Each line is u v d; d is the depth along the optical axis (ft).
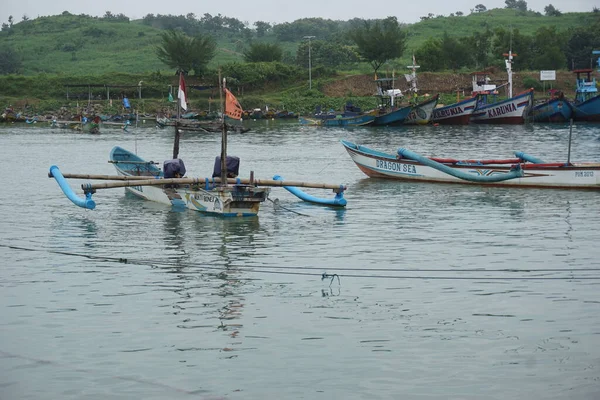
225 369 48.37
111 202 108.17
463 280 67.10
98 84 399.44
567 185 118.21
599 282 66.03
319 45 486.38
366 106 375.86
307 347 51.75
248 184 99.09
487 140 221.46
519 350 50.90
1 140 233.35
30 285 66.39
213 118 333.21
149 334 54.19
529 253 76.69
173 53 413.39
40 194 116.98
